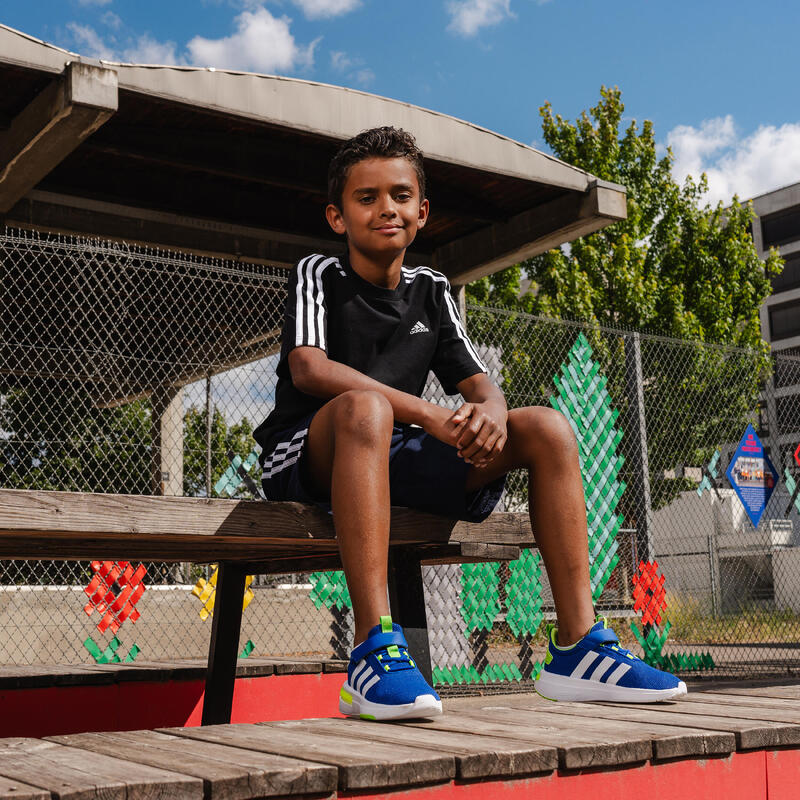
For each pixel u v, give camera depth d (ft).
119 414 29.89
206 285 24.73
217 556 7.36
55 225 18.76
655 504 32.99
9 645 17.57
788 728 4.20
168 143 18.02
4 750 3.58
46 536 5.38
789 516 31.68
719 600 29.43
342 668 10.04
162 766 3.15
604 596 22.44
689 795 3.86
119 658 18.44
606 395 20.85
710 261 49.32
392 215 5.90
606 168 50.21
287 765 3.11
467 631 18.24
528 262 49.16
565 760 3.52
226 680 7.80
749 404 31.63
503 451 5.44
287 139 19.06
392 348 6.05
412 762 3.22
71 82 13.84
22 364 28.50
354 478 4.69
